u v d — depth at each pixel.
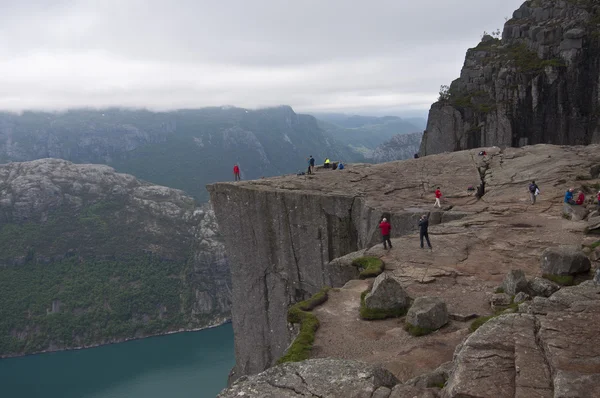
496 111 105.56
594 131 98.00
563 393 7.93
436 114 116.94
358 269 28.66
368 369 10.78
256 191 51.69
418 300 19.52
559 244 28.81
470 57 133.25
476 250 29.23
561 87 102.00
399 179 53.97
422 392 9.69
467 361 9.84
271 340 54.19
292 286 51.53
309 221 48.94
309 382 10.42
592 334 9.96
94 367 196.88
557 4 121.06
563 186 43.56
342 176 56.66
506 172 51.84
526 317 11.45
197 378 170.88
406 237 33.38
